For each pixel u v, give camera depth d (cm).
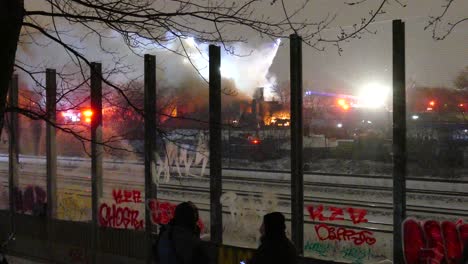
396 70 598
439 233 601
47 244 994
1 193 1474
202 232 927
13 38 387
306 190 1314
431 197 1195
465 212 1028
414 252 604
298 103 674
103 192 959
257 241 831
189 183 1205
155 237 830
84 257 932
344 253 793
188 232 506
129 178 1202
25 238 1038
